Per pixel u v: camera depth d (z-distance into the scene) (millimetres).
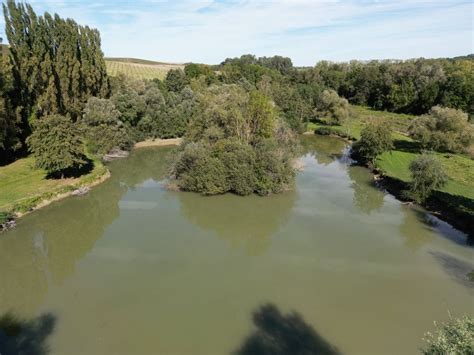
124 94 74938
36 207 40219
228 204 43000
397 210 40781
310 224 37125
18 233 35562
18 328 22141
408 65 115750
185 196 45625
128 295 25312
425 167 41062
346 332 21438
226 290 25781
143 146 74250
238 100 56406
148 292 25625
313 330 21609
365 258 30266
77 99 66188
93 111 63094
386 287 26125
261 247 32406
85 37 71688
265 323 22250
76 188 45531
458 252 31406
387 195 45594
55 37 63438
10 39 54312
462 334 12094
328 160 64250
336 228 36125
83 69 70250
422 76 104125
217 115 51562
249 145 46938
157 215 40188
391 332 21438
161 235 35125
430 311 23453
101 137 63562
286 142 54000
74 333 21547
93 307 24031
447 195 41219
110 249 32250
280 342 20578
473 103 87000
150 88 81125
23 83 54531
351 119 98250
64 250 32875
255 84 116250
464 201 39312
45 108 57781
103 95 76750
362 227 36312
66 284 26875
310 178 53000
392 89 107812
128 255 31109
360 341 20688
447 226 36531
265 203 43125
